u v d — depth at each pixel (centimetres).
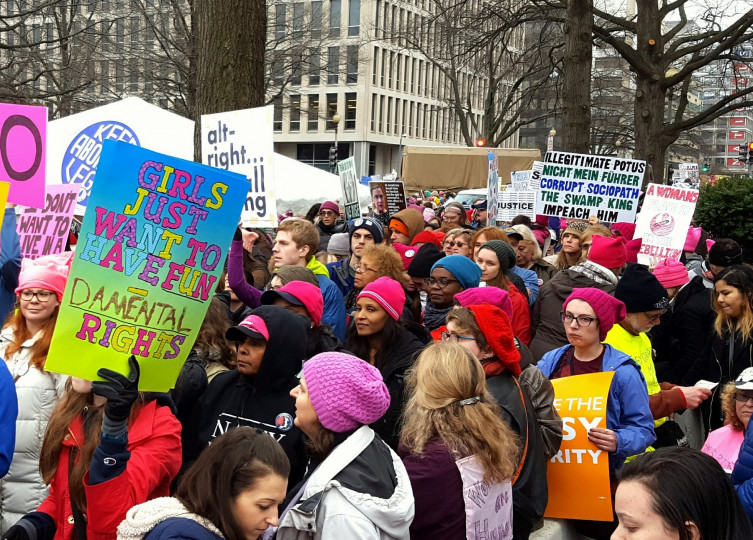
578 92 1557
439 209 2086
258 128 660
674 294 721
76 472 323
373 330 464
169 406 356
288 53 3556
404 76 7050
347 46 4416
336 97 6694
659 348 714
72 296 308
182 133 1144
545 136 5975
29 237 592
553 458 441
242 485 262
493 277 630
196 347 455
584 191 1083
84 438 336
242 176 332
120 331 315
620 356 460
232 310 621
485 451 329
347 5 5953
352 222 936
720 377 621
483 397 343
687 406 523
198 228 328
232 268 566
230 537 262
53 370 306
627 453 436
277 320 384
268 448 269
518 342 471
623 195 1068
